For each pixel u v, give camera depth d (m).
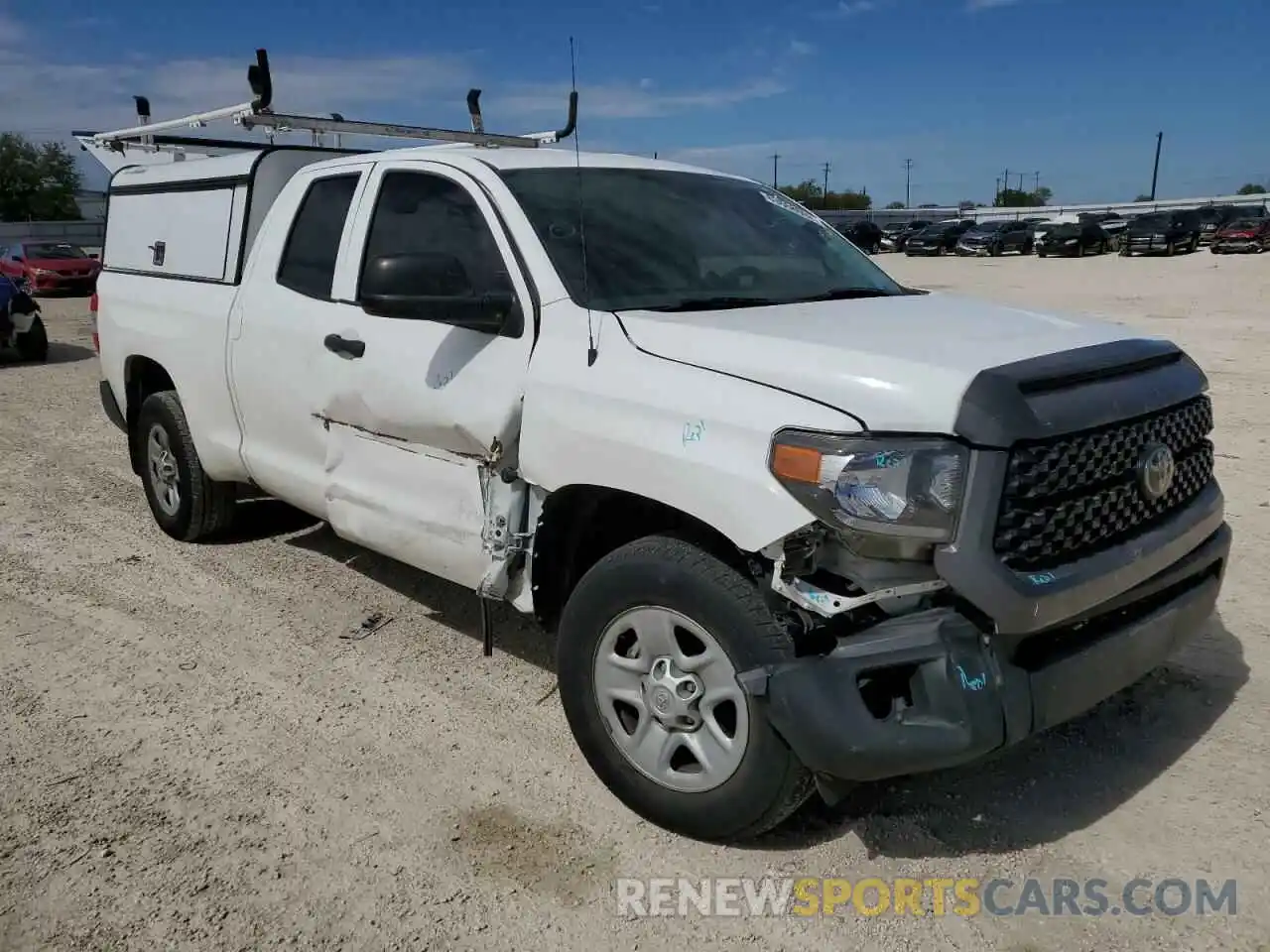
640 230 3.98
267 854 3.21
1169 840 3.25
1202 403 3.49
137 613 5.08
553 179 4.05
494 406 3.62
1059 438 2.85
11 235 43.03
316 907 2.97
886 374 2.86
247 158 5.21
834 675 2.80
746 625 2.94
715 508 2.95
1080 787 3.54
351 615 5.05
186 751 3.80
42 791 3.54
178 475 5.90
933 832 3.32
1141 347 3.32
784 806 3.04
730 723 3.21
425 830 3.33
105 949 2.81
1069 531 2.91
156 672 4.44
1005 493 2.76
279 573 5.62
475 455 3.80
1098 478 2.97
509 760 3.75
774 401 2.92
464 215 3.99
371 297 3.70
